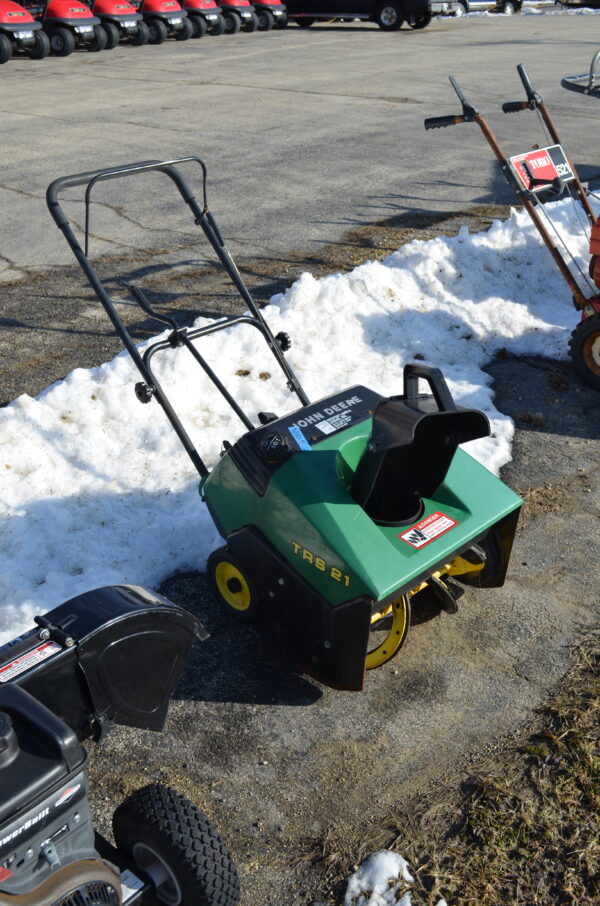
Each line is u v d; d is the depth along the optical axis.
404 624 3.73
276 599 3.84
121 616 2.60
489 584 4.22
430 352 6.91
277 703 3.86
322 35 27.00
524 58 21.66
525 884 3.03
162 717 2.95
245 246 9.39
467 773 3.48
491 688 3.91
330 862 3.14
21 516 4.87
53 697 2.58
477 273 7.88
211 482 4.10
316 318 6.99
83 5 23.45
